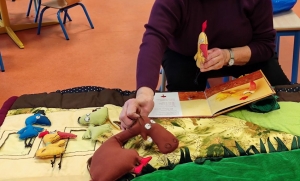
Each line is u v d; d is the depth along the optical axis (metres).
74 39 3.09
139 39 3.08
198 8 1.35
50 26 3.33
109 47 2.95
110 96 1.36
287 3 2.03
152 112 1.23
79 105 1.32
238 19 1.38
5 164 1.05
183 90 1.52
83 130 1.19
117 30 3.25
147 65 1.20
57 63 2.72
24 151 1.10
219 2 1.36
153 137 1.02
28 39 3.10
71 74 2.59
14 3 3.85
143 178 0.94
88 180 0.98
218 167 0.97
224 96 1.26
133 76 2.56
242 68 1.53
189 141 1.09
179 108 1.25
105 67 2.67
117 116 1.23
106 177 0.93
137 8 3.72
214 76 1.55
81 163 1.05
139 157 0.97
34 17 3.51
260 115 1.20
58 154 1.07
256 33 1.43
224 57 1.35
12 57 2.81
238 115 1.21
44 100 1.34
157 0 1.34
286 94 1.34
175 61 1.55
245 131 1.13
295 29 1.90
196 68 1.52
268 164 0.98
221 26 1.38
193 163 1.00
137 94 1.14
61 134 1.13
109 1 3.92
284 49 2.82
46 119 1.21
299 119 1.17
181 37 1.42
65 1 3.13
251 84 1.27
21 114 1.27
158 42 1.27
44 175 1.01
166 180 0.93
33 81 2.50
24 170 1.03
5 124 1.22
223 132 1.13
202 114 1.22
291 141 1.08
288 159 1.00
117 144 1.01
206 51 1.27
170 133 1.04
